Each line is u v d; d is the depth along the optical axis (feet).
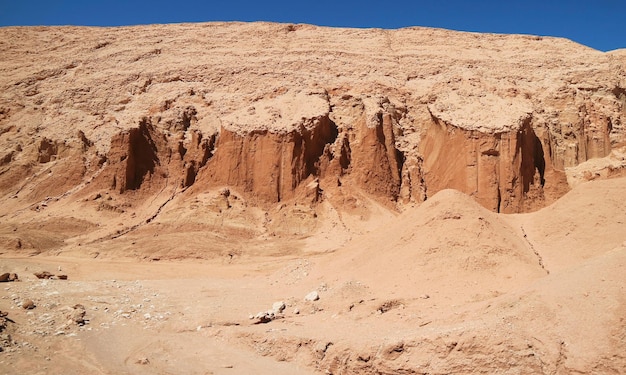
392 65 216.33
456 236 69.10
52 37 279.49
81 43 267.39
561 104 177.68
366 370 44.42
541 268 64.34
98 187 156.56
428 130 170.30
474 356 40.63
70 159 168.86
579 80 188.75
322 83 193.57
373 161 159.84
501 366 39.78
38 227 137.69
